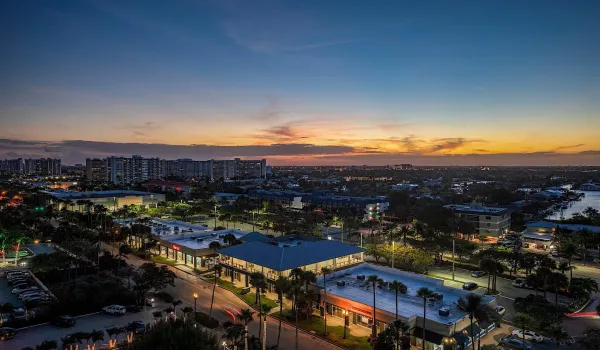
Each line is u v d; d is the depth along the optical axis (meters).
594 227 141.75
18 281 90.44
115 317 72.75
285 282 68.50
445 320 60.59
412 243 119.69
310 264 86.50
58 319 68.62
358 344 61.88
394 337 53.19
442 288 75.81
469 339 59.50
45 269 96.25
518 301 75.88
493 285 87.19
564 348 59.44
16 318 69.31
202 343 41.50
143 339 42.53
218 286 91.69
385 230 144.12
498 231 154.75
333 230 175.25
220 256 101.19
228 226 182.00
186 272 103.81
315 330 67.38
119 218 173.88
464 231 145.50
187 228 149.88
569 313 75.44
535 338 61.47
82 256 105.00
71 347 56.94
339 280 82.69
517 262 102.00
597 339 55.97
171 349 40.00
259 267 88.25
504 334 64.88
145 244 124.94
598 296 85.31
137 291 82.12
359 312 68.00
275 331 67.19
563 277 75.56
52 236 129.50
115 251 128.75
